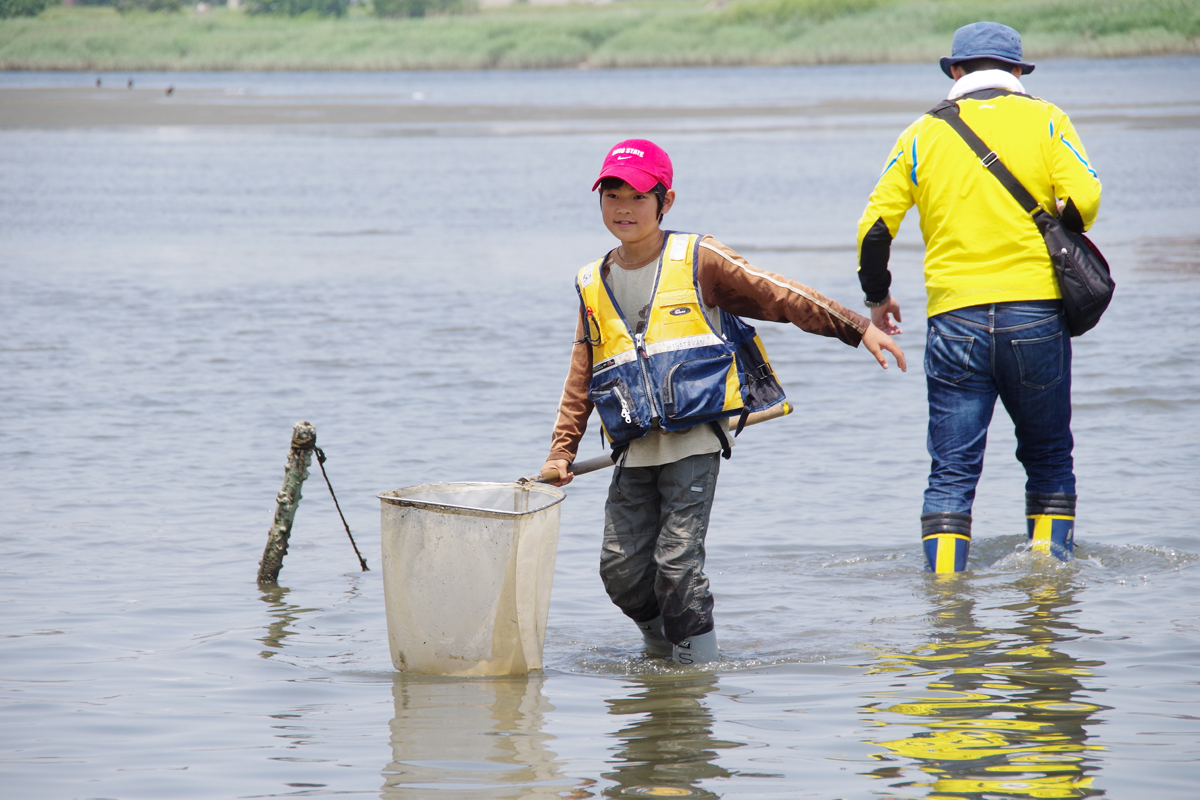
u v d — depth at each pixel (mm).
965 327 15766
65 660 12695
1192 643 12508
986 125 15773
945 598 14531
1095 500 18531
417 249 53344
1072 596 14375
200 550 17078
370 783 9547
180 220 65188
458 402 26703
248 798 9297
